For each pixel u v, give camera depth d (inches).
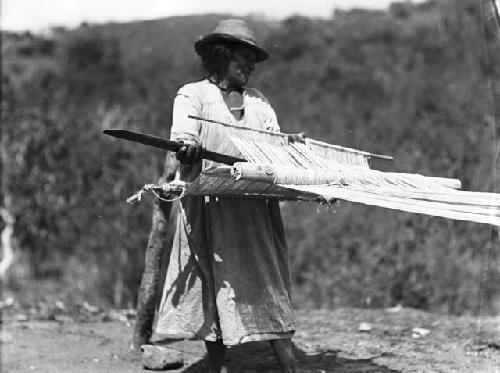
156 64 469.1
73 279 393.4
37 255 422.3
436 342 211.5
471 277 328.8
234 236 158.2
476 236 347.9
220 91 163.9
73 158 428.8
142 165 413.7
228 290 156.2
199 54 167.3
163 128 435.2
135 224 395.2
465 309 315.9
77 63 477.1
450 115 407.8
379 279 344.2
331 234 376.2
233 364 197.6
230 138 151.3
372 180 152.0
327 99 470.6
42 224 426.6
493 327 206.1
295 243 381.1
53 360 201.9
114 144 422.0
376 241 364.2
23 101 450.0
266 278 158.9
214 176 143.0
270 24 485.1
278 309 159.3
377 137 427.5
